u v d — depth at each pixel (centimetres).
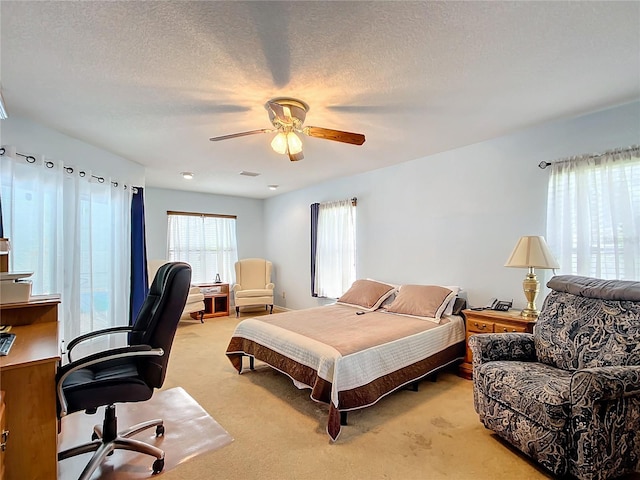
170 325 190
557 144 293
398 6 147
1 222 249
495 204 337
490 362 225
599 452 163
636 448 175
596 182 267
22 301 199
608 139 265
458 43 176
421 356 285
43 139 288
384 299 394
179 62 191
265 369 344
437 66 198
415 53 184
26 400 143
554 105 256
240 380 315
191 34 165
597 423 163
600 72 207
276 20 156
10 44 171
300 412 253
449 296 344
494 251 338
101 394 171
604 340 203
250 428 229
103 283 358
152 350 179
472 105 254
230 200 677
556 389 180
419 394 283
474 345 232
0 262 207
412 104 250
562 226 285
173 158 394
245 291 609
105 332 227
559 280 250
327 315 354
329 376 226
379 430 226
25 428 142
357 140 256
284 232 653
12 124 266
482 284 348
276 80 212
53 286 292
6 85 216
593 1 146
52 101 240
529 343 238
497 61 193
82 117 269
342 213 505
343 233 502
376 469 186
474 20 158
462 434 221
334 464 191
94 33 164
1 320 197
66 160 312
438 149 369
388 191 444
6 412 139
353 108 256
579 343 212
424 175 401
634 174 251
